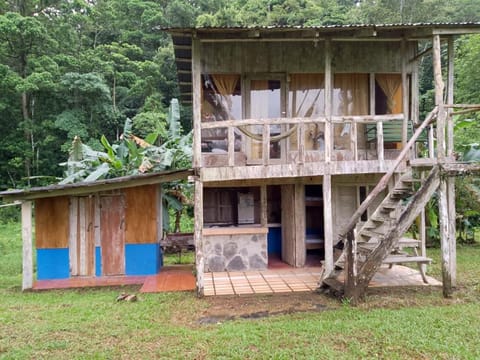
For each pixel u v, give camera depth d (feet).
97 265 26.89
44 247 26.50
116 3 97.19
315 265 28.50
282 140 26.89
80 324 17.07
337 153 26.86
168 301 20.74
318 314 18.08
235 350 14.02
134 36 94.02
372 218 22.61
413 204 20.36
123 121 77.10
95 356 13.71
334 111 27.37
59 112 71.46
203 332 15.92
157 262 27.78
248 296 21.47
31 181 67.51
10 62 70.69
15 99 68.95
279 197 32.30
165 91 84.89
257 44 26.76
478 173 20.58
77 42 81.71
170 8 96.84
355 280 19.70
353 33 22.09
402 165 23.30
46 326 16.75
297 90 27.22
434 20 89.40
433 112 21.01
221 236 27.55
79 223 26.89
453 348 13.84
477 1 94.17
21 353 13.97
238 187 30.45
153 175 24.77
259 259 27.73
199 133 22.11
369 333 15.38
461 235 38.47
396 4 97.66
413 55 27.40
